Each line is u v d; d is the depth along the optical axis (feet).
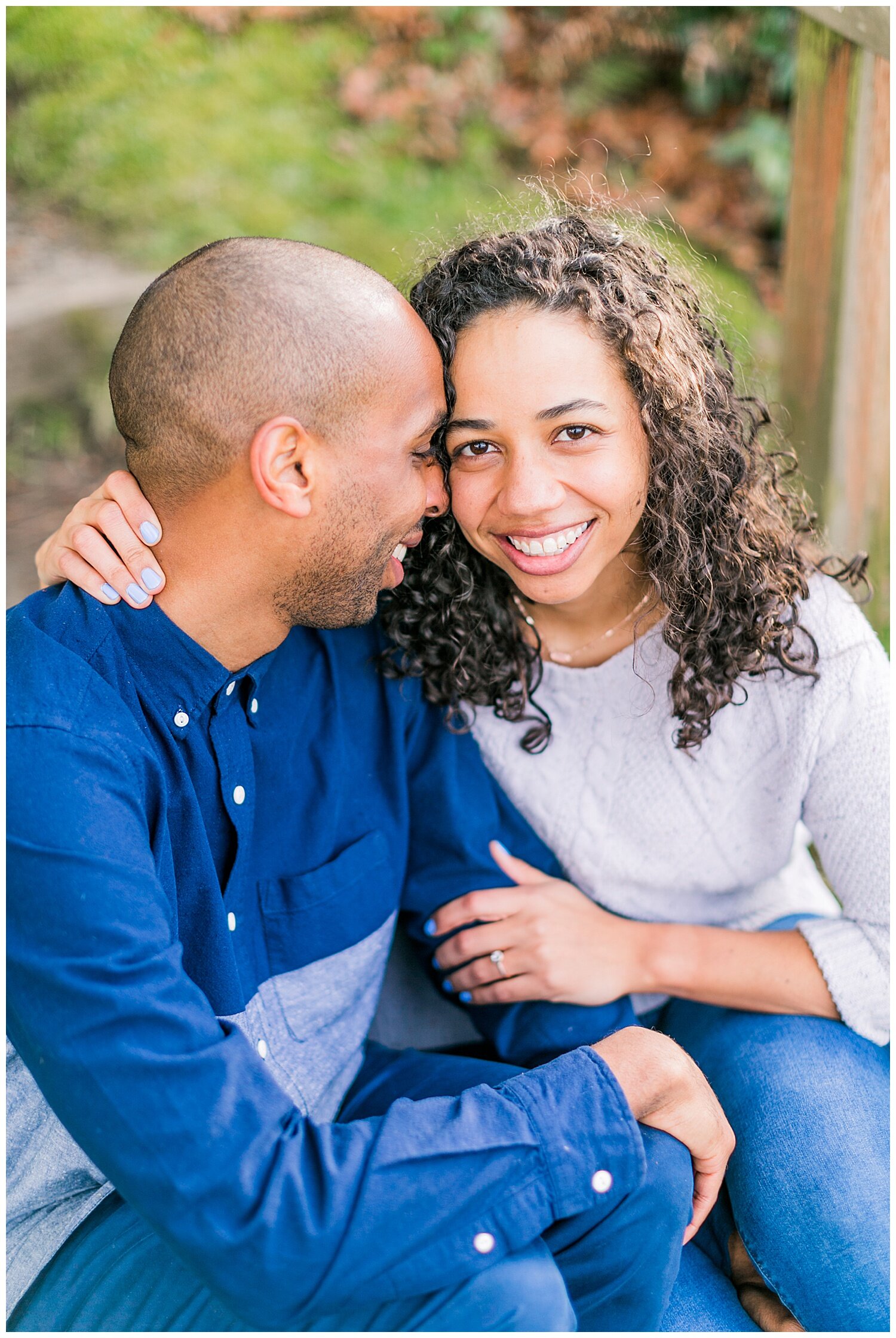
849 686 5.14
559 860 5.69
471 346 4.55
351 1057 5.20
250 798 4.65
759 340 13.56
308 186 14.73
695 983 5.26
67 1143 4.49
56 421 12.30
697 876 5.61
